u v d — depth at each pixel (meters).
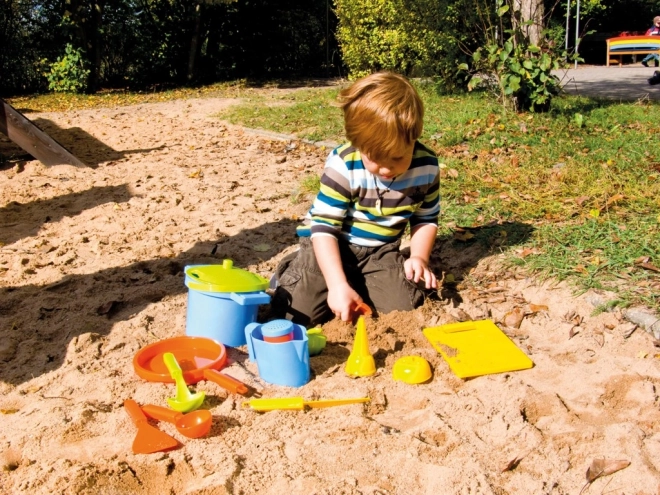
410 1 11.39
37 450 2.23
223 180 6.07
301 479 2.05
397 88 2.62
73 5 15.01
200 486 2.02
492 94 9.52
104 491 2.02
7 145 7.78
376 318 3.09
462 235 4.02
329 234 2.96
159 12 16.94
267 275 3.76
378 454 2.17
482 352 2.76
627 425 2.23
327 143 7.46
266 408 2.41
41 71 16.11
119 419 2.38
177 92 14.89
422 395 2.51
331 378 2.65
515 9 8.32
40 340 3.06
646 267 3.34
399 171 2.75
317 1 17.95
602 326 2.96
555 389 2.52
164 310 3.34
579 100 9.57
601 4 21.77
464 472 2.05
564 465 2.09
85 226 4.82
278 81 16.58
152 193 5.68
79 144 8.30
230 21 17.33
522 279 3.46
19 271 3.89
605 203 4.28
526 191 4.71
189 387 2.59
